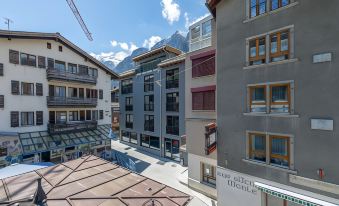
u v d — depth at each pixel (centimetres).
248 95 1146
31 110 2156
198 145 1619
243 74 1166
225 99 1261
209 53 1595
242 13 1173
